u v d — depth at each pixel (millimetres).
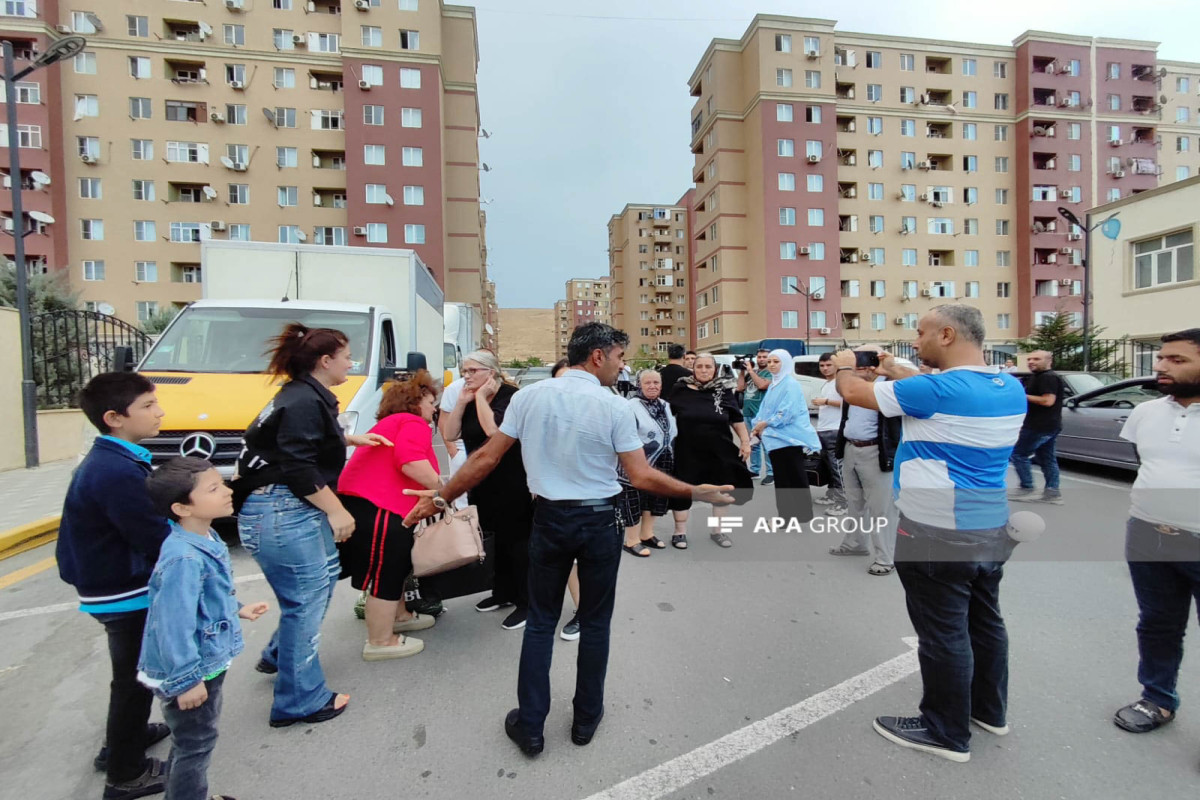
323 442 2525
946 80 41781
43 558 5004
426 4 34594
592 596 2398
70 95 31734
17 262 8219
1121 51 42156
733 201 40719
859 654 3152
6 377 8359
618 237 81688
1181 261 15141
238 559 4773
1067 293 41250
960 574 2232
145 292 32875
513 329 175250
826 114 39156
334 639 3412
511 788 2162
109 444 2037
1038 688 2785
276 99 34000
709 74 41531
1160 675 2463
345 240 34844
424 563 3068
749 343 37125
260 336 5867
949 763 2271
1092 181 41688
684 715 2607
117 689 2084
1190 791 2105
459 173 37938
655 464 4672
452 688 2855
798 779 2195
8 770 2293
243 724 2562
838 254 39188
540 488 2346
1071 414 8008
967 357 2348
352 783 2188
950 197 41750
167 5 32812
